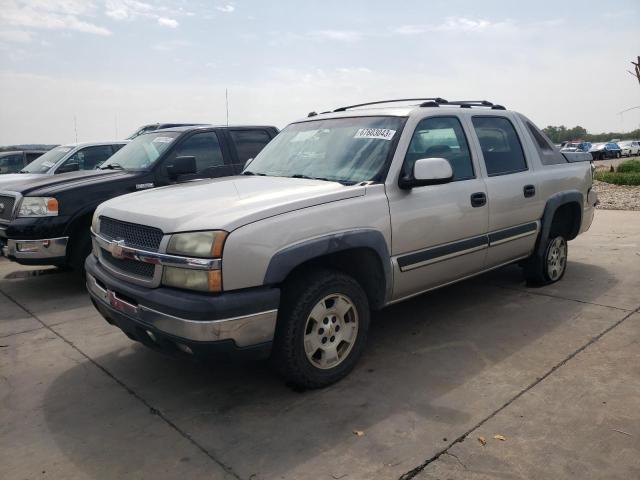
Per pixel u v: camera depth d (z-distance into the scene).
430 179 3.70
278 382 3.67
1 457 2.89
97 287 3.71
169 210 3.34
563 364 3.77
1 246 5.98
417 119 4.15
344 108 5.13
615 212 11.27
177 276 3.09
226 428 3.11
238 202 3.33
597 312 4.80
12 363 4.13
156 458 2.84
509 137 5.06
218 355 3.04
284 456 2.81
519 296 5.34
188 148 6.69
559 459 2.70
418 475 2.62
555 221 5.62
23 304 5.68
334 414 3.21
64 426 3.19
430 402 3.31
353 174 3.92
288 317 3.29
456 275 4.46
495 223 4.65
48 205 5.68
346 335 3.62
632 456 2.71
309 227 3.29
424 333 4.45
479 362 3.86
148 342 3.36
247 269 3.04
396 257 3.85
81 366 4.04
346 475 2.63
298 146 4.56
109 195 5.96
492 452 2.78
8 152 12.29
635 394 3.32
